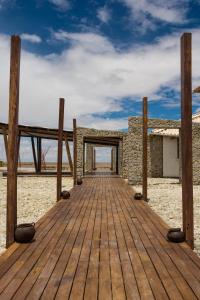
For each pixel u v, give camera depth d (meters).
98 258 4.09
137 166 17.59
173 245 4.70
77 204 9.18
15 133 4.83
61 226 6.07
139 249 4.50
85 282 3.29
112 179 20.31
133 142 17.67
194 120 26.02
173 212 9.41
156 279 3.36
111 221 6.60
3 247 5.52
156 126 17.83
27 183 19.02
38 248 4.52
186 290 3.07
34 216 8.73
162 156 24.44
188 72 4.91
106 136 20.95
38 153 26.28
